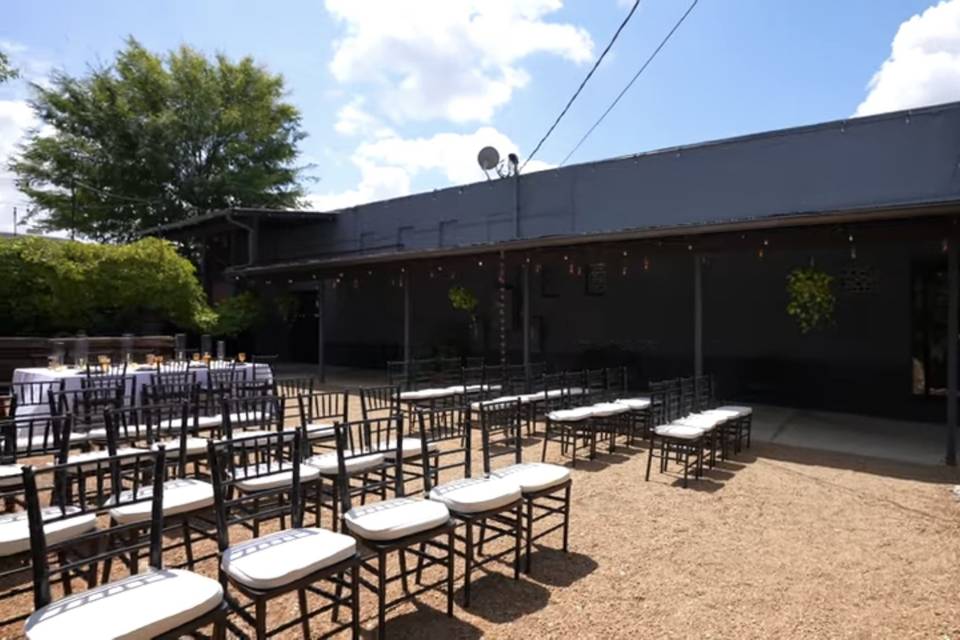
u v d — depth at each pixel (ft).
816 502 14.40
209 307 49.65
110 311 40.34
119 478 9.73
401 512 8.70
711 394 22.49
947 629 8.50
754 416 26.68
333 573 7.38
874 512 13.66
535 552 11.32
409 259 33.55
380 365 48.37
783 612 9.01
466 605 9.14
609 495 14.99
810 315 27.71
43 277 36.47
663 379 32.99
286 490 9.53
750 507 14.03
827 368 27.91
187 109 77.10
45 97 72.28
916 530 12.49
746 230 22.79
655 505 14.20
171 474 14.48
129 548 7.50
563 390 23.16
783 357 29.17
